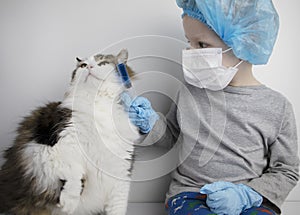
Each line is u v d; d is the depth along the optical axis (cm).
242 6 104
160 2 128
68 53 126
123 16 127
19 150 102
